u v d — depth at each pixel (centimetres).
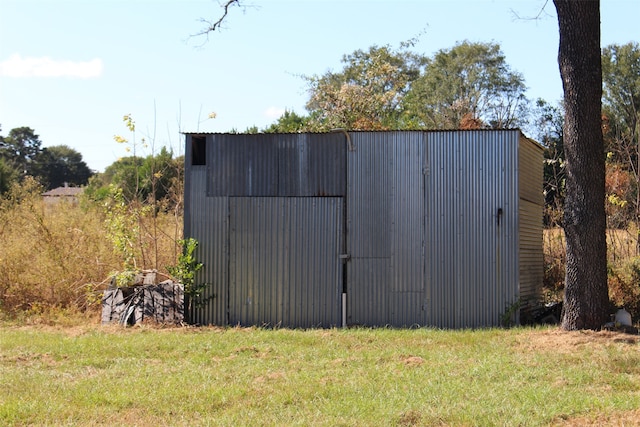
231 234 1554
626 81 4675
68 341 1302
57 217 2072
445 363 1098
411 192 1530
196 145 1588
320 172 1545
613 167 2358
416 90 5441
